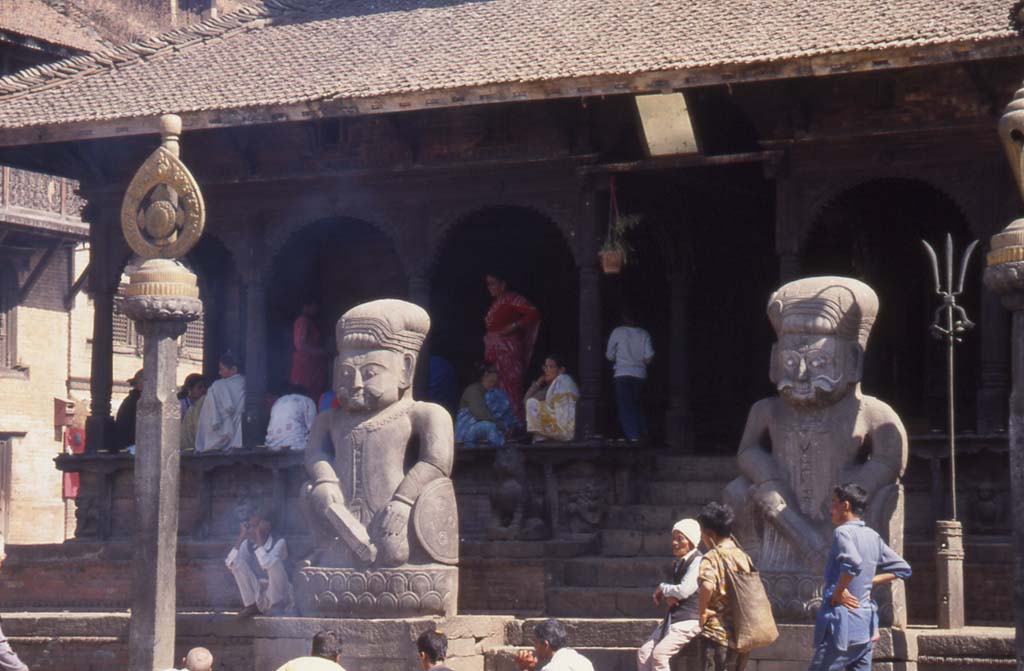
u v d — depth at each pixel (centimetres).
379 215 2511
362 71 2419
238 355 3000
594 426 2339
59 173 2706
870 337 2630
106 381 2602
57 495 4231
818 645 1555
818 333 1809
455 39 2486
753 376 2741
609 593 2047
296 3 2777
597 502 2242
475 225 2838
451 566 1927
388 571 1895
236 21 2753
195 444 2531
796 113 2259
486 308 2825
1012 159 1390
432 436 1939
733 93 2286
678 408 2644
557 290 2808
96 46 4112
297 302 2898
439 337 2809
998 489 2053
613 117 2373
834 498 1589
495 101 2244
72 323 4306
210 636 2077
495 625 1969
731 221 2731
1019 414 1352
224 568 2283
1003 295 1369
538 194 2422
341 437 1969
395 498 1916
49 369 4225
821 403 1811
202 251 3005
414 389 2525
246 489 2411
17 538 4112
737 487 1853
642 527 2252
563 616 2067
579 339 2544
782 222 2278
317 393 2675
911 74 2217
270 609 1977
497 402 2419
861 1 2264
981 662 1759
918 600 1978
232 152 2572
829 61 2084
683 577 1639
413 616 1889
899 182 2616
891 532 1762
